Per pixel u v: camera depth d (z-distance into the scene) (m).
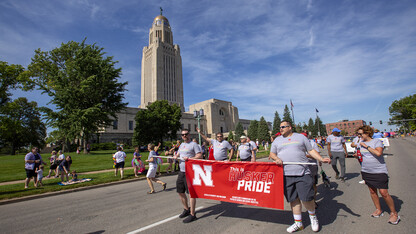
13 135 47.88
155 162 8.27
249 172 4.29
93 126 30.91
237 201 4.34
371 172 4.25
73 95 29.91
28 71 33.28
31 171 9.59
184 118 81.44
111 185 10.48
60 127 29.75
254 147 8.28
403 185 6.97
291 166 3.80
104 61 33.47
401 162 12.88
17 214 6.01
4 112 33.25
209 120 87.38
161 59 100.31
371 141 4.34
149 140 46.97
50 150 57.88
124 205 6.38
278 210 5.11
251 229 4.02
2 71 31.94
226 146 6.27
